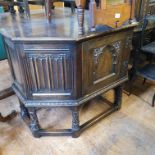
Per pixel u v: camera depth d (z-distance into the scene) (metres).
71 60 1.07
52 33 1.07
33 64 1.09
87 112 1.71
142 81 2.20
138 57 1.81
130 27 1.25
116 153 1.32
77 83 1.16
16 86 1.41
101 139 1.43
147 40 2.12
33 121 1.37
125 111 1.71
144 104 1.80
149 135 1.46
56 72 1.12
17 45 1.04
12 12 1.68
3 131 1.51
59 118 1.65
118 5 1.11
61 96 1.21
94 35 1.04
